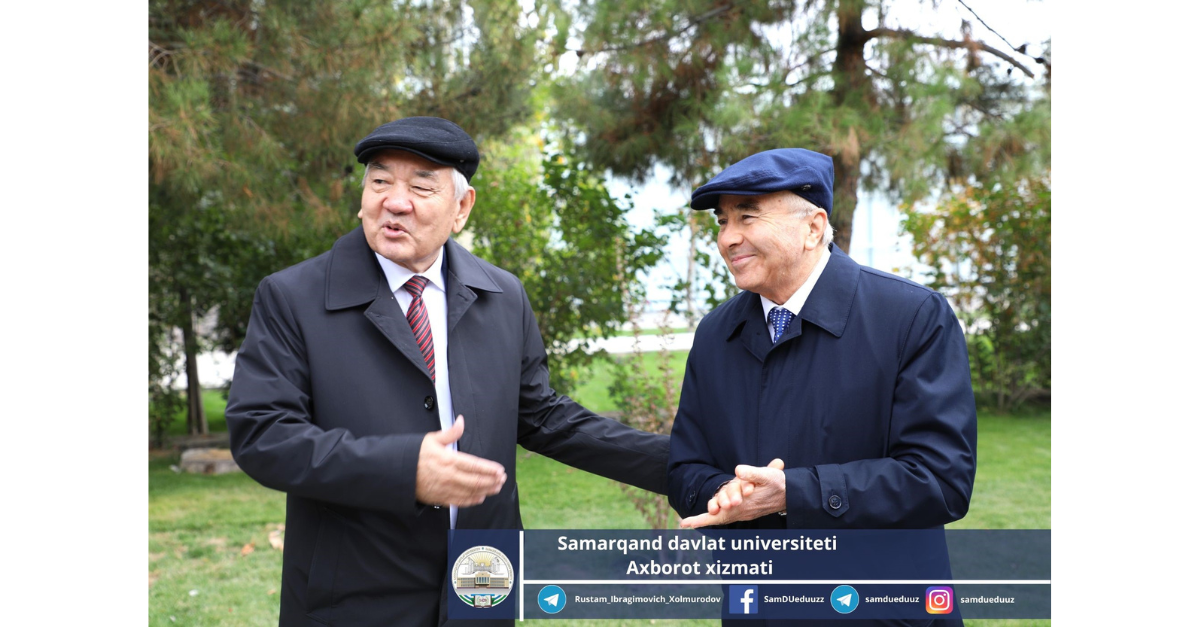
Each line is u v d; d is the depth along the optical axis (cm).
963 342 194
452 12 560
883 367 190
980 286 802
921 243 816
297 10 502
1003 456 631
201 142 465
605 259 596
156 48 460
